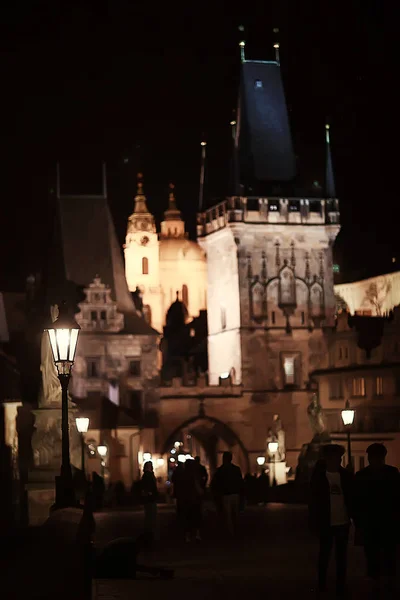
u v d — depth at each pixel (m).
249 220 144.12
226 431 140.88
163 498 109.00
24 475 96.00
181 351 177.25
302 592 26.84
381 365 128.12
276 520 56.66
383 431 123.62
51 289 146.00
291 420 142.38
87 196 149.62
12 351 141.62
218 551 39.19
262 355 143.00
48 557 18.42
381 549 27.41
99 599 25.92
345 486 25.77
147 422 138.75
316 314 145.25
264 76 153.12
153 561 36.00
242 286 143.50
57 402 56.00
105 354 139.25
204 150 154.75
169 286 199.12
